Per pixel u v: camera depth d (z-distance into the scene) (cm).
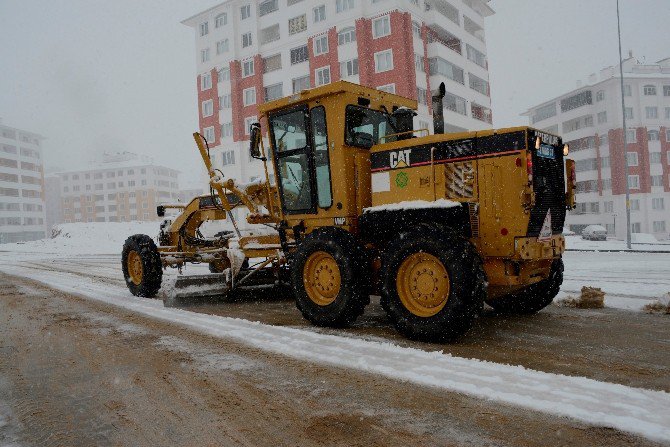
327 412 286
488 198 450
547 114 5231
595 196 4647
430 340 428
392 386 323
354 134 544
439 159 477
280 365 376
